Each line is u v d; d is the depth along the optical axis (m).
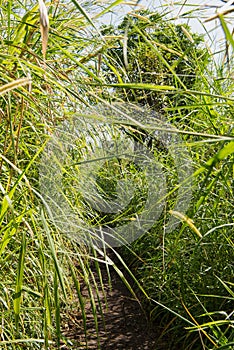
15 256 1.59
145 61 2.88
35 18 1.35
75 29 1.88
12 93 1.30
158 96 2.82
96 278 3.58
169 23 2.19
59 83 1.24
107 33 2.14
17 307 1.00
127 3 1.35
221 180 2.08
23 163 1.78
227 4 0.77
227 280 2.14
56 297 1.03
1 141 1.54
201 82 2.43
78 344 2.08
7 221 1.47
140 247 3.38
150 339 2.53
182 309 2.34
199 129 2.57
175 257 2.24
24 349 1.71
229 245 2.13
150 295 2.76
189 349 2.14
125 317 2.79
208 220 2.21
